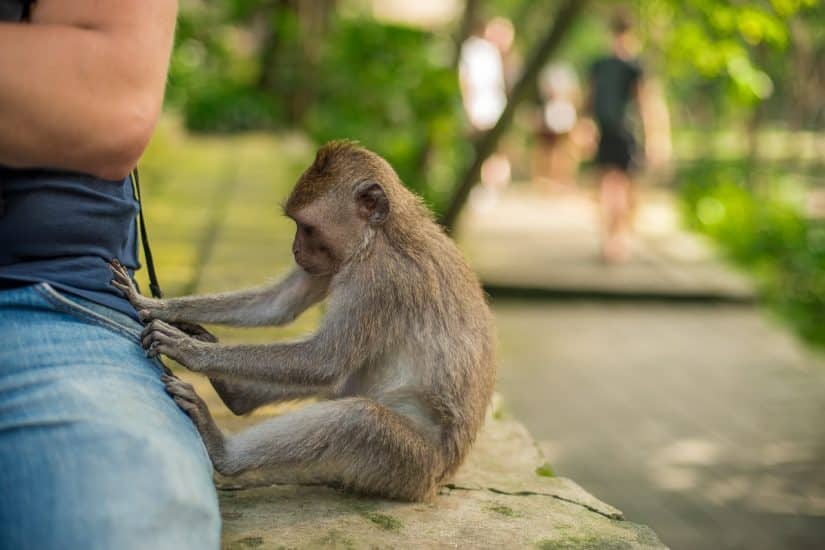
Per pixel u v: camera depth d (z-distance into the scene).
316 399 4.04
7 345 2.31
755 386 8.85
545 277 12.12
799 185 19.08
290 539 2.95
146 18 2.31
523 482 3.52
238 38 21.50
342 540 2.96
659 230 15.71
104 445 2.16
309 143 13.89
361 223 3.46
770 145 23.95
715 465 7.16
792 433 7.79
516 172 23.06
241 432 3.14
